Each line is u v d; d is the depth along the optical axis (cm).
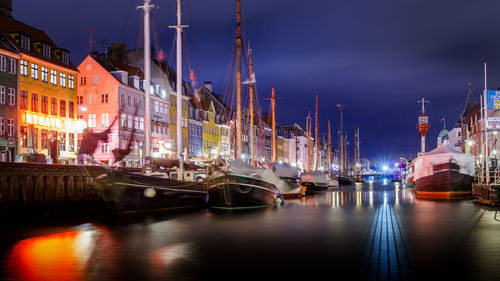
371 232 2164
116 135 6231
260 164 5325
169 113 7738
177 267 1427
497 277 1260
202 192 3894
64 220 2856
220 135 9988
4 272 1368
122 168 3812
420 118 7325
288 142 14875
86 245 1873
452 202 4153
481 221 2539
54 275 1329
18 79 4562
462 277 1262
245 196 3675
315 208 3734
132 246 1836
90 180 3359
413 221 2602
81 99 6456
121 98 6388
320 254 1619
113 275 1325
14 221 2688
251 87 5112
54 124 5125
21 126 4625
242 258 1562
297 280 1259
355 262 1471
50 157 4550
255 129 10762
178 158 3772
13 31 4731
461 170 4791
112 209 3191
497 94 4028
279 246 1802
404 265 1415
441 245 1759
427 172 4934
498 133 7844
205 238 2039
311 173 7875
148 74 3647
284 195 5325
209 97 9931
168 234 2181
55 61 5234
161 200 3472
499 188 3578
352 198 5247
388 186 10044
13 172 2706
